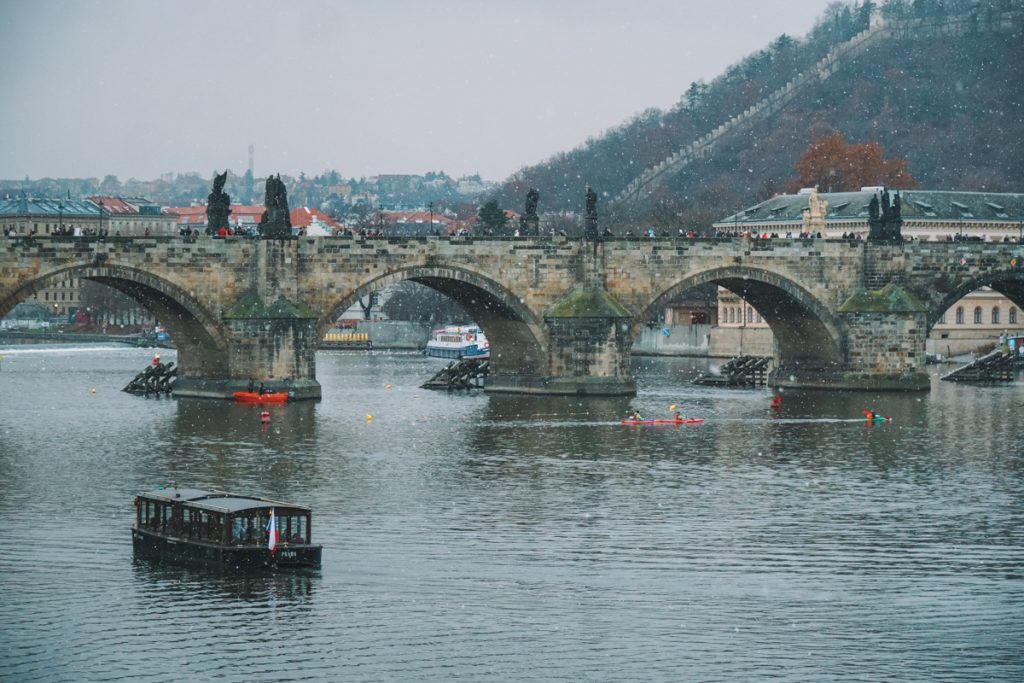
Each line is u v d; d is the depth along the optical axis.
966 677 120.12
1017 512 174.25
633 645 125.56
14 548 151.38
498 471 198.38
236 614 131.00
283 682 117.62
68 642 124.69
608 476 195.38
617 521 167.12
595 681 118.56
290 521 144.12
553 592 138.75
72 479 189.62
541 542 156.50
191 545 144.00
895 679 119.56
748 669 121.19
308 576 141.75
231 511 141.88
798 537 160.62
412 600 135.62
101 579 140.00
